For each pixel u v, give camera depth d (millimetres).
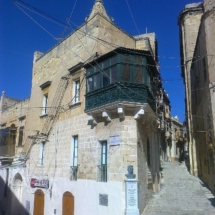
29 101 24406
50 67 20906
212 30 14258
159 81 17578
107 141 13844
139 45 19641
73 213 14727
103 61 14570
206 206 13258
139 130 13867
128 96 12961
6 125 28297
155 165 17688
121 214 11984
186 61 26078
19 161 22031
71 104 17109
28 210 19031
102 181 13562
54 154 17828
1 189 23422
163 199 14930
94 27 16703
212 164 15039
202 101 17359
